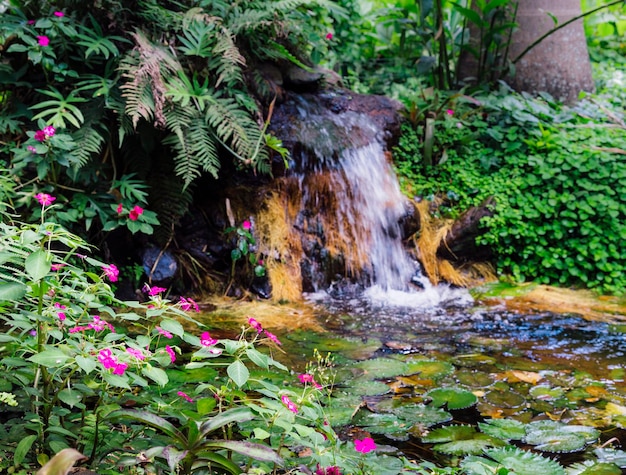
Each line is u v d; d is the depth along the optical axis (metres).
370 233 4.54
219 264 4.22
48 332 1.78
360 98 5.19
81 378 2.23
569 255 4.56
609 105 5.88
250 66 4.57
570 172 4.72
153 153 4.14
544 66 5.88
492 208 4.64
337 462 1.82
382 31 6.82
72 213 3.63
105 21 4.05
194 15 4.08
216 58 4.16
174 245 4.18
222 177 4.37
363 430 2.43
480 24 5.52
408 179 4.93
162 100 3.74
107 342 1.80
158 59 3.82
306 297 4.23
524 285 4.50
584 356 3.26
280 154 4.40
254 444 1.61
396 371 3.00
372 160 4.78
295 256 4.33
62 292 1.83
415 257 4.57
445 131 5.23
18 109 3.86
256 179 4.40
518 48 5.89
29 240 1.71
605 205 4.52
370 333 3.57
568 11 5.86
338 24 6.48
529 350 3.34
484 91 5.63
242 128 4.06
